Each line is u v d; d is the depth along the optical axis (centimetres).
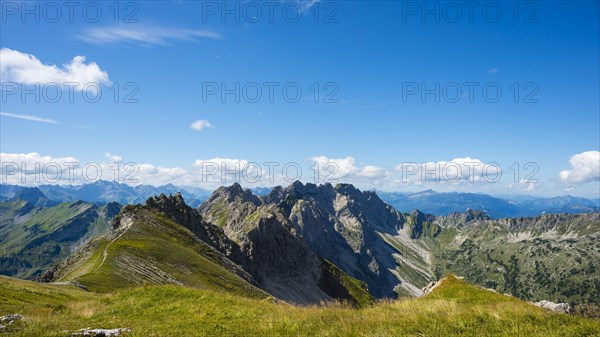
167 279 8250
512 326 1739
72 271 8881
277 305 2927
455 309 2075
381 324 1872
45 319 2405
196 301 2906
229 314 2488
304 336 1842
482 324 1814
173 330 2123
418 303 2430
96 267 7625
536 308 2120
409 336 1683
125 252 8831
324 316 2173
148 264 8625
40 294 4284
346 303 2716
